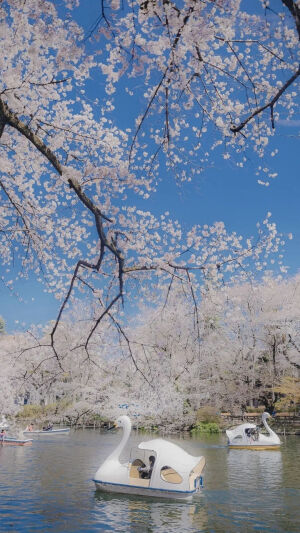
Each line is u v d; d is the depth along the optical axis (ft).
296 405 115.55
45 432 103.09
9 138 29.30
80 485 45.57
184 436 98.94
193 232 26.53
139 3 17.15
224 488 43.88
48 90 26.89
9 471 53.93
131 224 26.04
